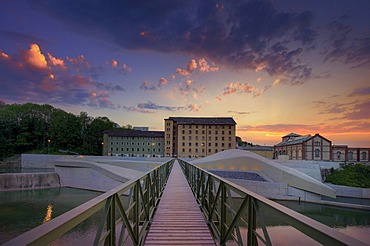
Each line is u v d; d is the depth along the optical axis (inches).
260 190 1073.5
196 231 203.8
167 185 460.8
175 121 2751.0
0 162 2618.1
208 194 226.7
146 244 176.4
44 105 3602.4
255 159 1277.1
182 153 2593.5
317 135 2253.9
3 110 3245.6
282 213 69.3
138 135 2785.4
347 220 774.5
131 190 147.7
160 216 247.6
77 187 1405.0
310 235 54.9
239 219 118.6
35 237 46.3
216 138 2615.7
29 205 951.6
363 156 2233.0
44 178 1428.4
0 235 615.2
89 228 590.2
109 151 2770.7
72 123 3235.7
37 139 3120.1
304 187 1040.8
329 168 1644.9
